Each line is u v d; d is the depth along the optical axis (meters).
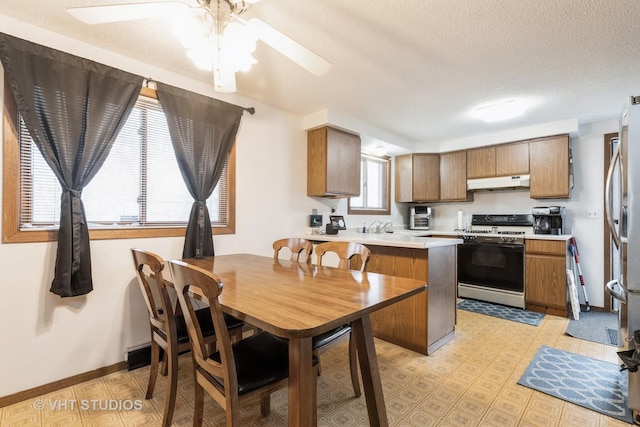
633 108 1.72
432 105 3.10
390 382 2.02
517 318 3.26
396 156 4.84
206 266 2.09
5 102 1.77
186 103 2.47
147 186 2.36
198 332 1.25
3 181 1.77
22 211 1.85
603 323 3.10
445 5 1.65
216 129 2.64
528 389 1.93
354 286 1.53
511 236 3.66
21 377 1.81
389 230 4.39
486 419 1.66
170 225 2.48
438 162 4.59
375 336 2.76
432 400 1.82
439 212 4.96
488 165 4.14
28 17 1.78
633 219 1.73
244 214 2.94
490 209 4.43
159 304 2.34
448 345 2.59
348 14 1.73
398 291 1.43
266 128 3.12
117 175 2.22
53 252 1.91
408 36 1.93
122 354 2.19
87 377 2.03
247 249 2.95
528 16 1.73
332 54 2.15
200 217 2.49
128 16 1.26
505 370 2.17
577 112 3.26
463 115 3.39
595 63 2.24
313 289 1.46
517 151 3.90
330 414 1.71
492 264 3.81
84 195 2.08
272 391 1.25
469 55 2.15
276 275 1.79
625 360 1.65
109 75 2.07
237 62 1.54
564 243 3.29
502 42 1.99
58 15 1.77
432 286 2.48
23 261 1.82
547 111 3.23
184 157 2.44
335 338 1.63
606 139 3.52
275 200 3.20
